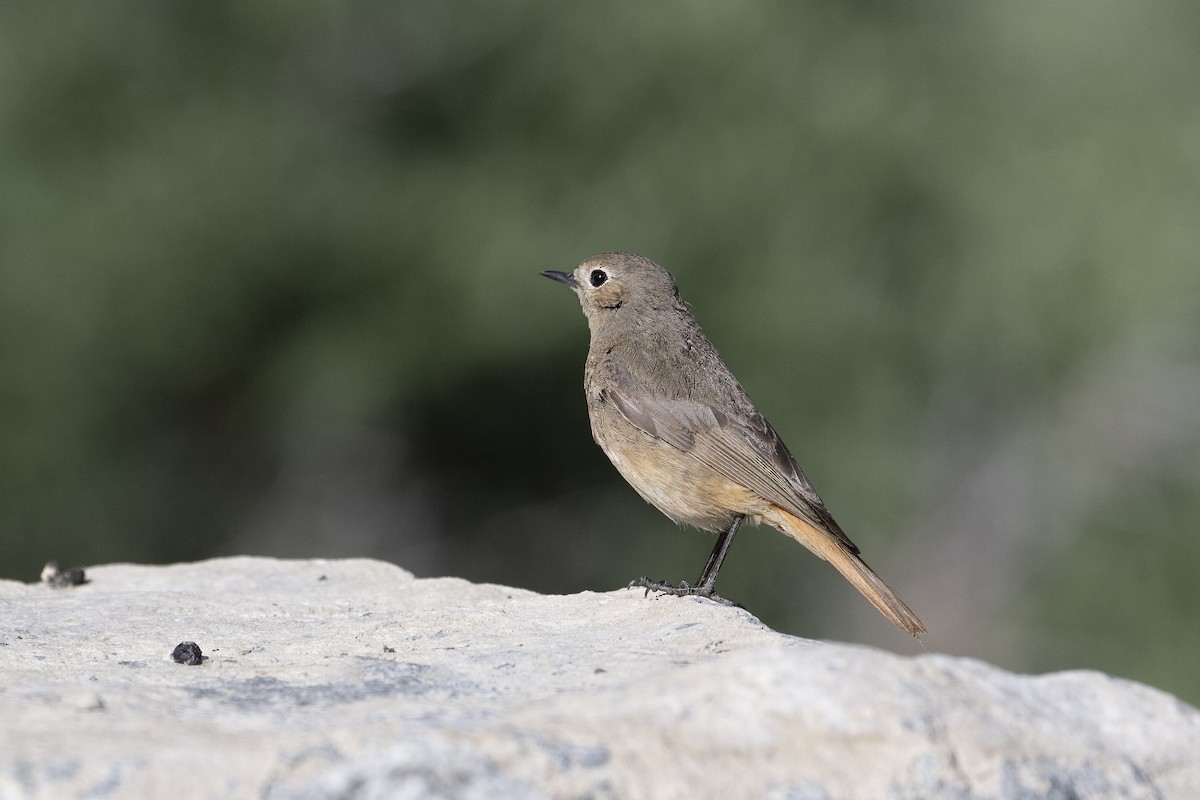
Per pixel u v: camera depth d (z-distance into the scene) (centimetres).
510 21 1853
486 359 1809
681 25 1834
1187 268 1842
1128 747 457
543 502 1991
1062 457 1998
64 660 572
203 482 1870
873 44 1909
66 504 1745
